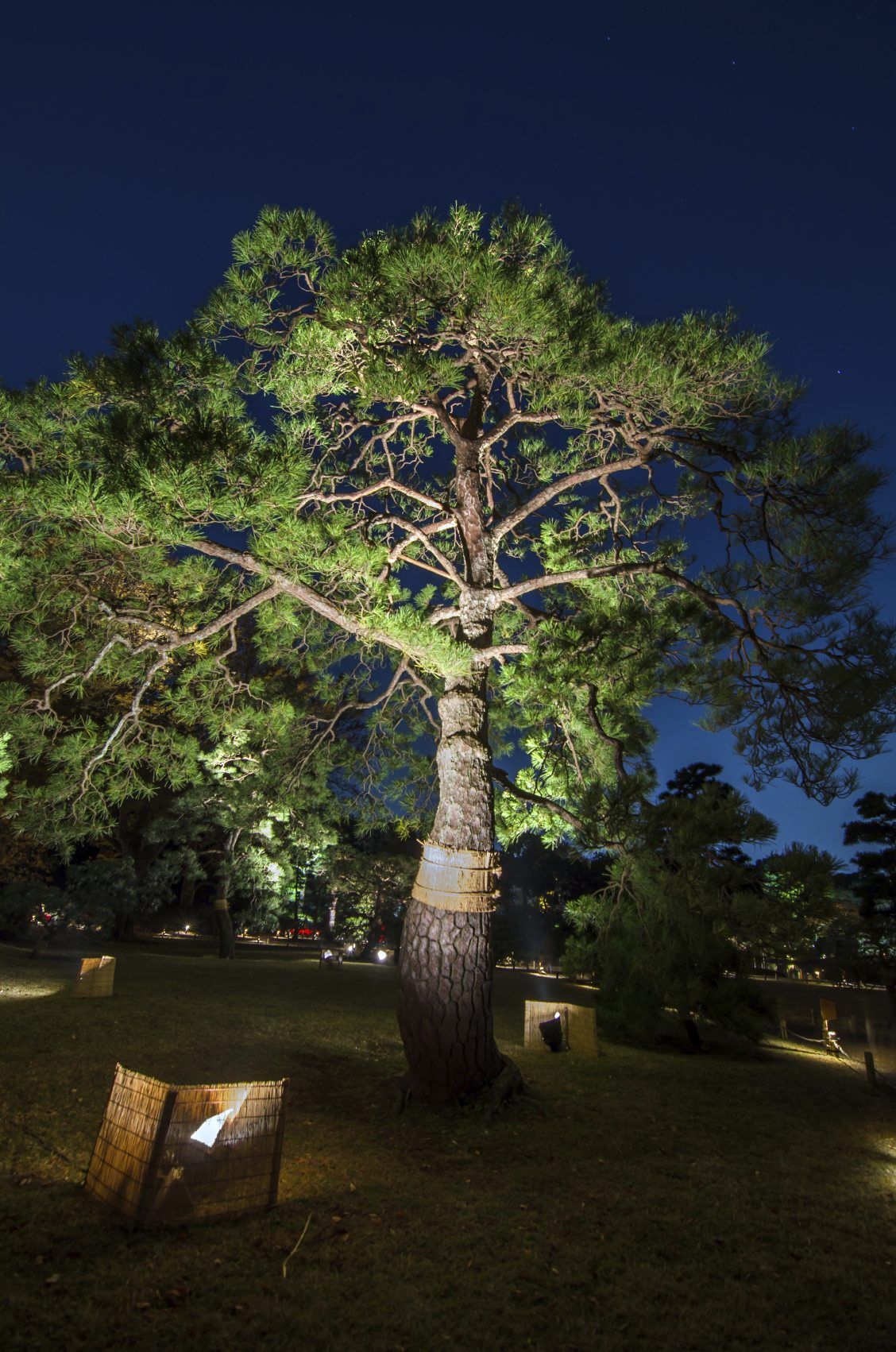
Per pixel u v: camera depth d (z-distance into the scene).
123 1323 3.79
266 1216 5.12
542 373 8.84
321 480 11.00
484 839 9.30
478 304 8.34
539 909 37.62
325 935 32.88
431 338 9.55
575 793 10.77
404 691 14.03
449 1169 6.48
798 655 9.36
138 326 9.12
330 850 27.67
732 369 8.73
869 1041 19.70
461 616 10.41
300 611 12.91
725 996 14.15
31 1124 6.60
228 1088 5.19
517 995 19.33
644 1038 14.57
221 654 11.79
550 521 12.66
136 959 20.56
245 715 12.14
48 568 8.83
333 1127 7.38
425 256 8.17
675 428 9.67
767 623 9.78
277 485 7.23
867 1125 9.38
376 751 14.06
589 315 9.27
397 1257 4.71
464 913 8.92
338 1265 4.56
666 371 8.50
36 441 8.41
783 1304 4.52
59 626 11.10
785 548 9.34
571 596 12.56
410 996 8.82
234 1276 4.32
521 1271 4.68
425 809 14.16
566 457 13.02
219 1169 5.06
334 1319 4.00
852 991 33.25
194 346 9.16
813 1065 14.23
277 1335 3.80
